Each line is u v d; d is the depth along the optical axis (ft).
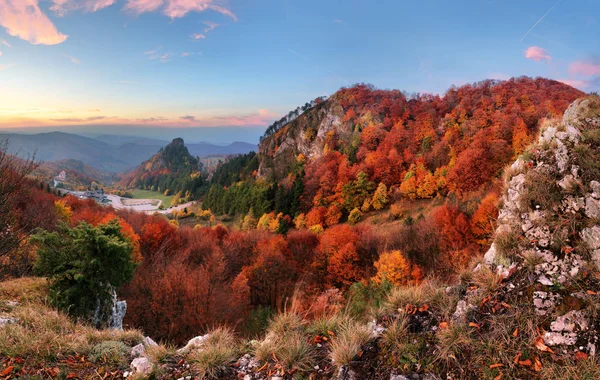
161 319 96.68
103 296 45.39
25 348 14.23
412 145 396.98
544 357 10.28
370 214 308.81
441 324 12.43
